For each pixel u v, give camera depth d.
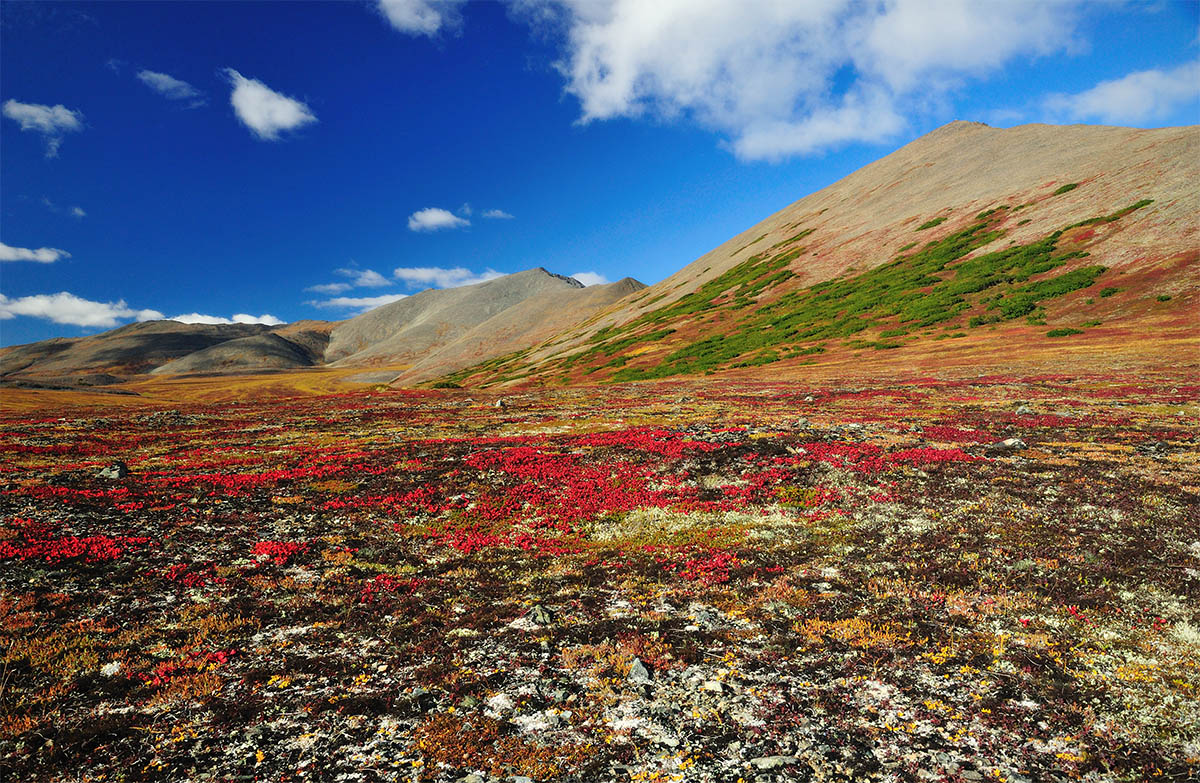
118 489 25.05
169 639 12.26
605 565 17.19
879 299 108.44
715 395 63.75
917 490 23.47
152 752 8.66
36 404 93.56
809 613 13.36
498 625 13.06
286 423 53.31
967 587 14.43
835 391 59.47
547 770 8.31
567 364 142.00
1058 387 51.25
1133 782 7.85
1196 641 11.42
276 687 10.48
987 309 88.31
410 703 9.94
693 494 24.83
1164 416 36.28
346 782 8.09
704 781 8.08
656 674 10.90
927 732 9.05
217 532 19.86
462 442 38.81
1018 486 23.02
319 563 17.22
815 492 24.09
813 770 8.25
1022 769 8.16
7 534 17.98
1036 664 10.83
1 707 9.58
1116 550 16.20
